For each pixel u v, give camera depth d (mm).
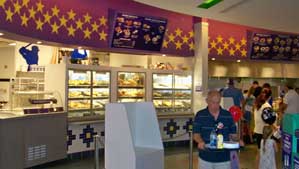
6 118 5168
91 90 6949
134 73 7734
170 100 8234
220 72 9969
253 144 8195
